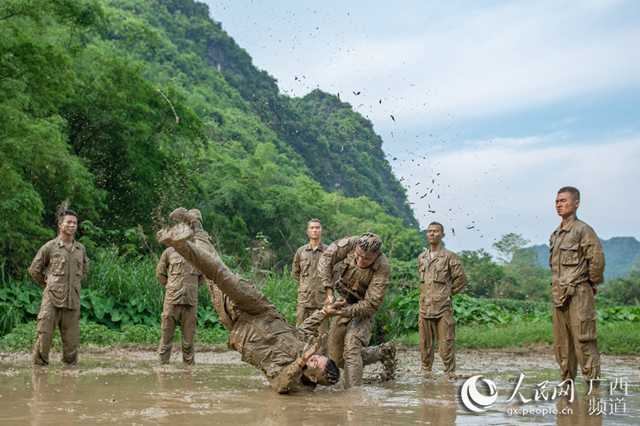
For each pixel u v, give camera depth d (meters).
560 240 6.23
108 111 27.59
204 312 13.33
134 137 28.61
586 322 5.97
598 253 5.89
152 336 11.26
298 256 9.02
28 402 4.51
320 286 8.80
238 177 62.44
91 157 29.20
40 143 15.98
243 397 5.03
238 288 5.39
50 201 20.88
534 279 80.94
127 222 28.17
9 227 14.65
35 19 18.06
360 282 6.24
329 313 6.04
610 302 44.28
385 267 6.19
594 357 5.97
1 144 14.63
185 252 5.14
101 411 4.17
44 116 20.53
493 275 46.84
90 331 10.68
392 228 80.56
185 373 6.82
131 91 28.33
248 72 165.62
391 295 13.28
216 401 4.77
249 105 135.62
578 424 3.98
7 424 3.67
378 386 6.09
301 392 5.42
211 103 118.88
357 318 6.25
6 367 7.15
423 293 7.42
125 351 9.88
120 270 13.18
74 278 7.68
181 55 133.00
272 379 5.39
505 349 11.65
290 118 125.25
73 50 25.81
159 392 5.17
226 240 38.38
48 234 15.98
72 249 7.73
